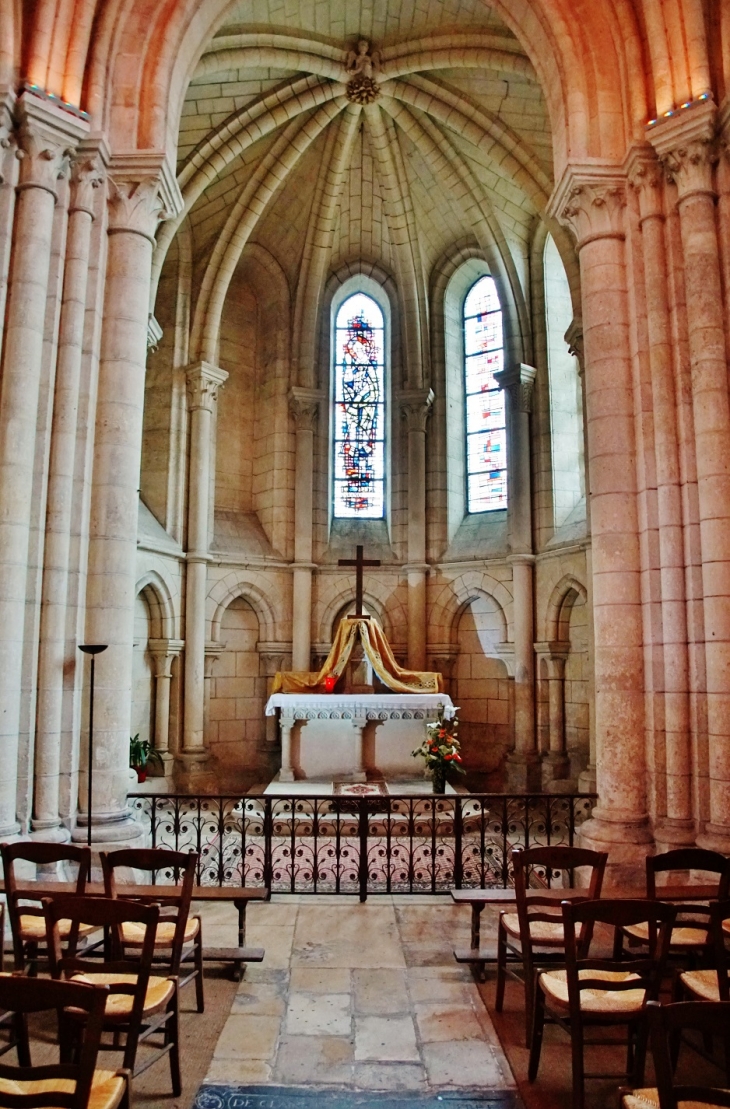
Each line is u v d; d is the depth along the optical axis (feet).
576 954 15.25
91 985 10.38
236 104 45.80
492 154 47.65
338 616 56.70
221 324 56.90
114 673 27.63
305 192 53.88
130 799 43.55
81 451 27.73
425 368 57.06
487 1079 15.70
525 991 18.08
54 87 27.94
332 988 19.98
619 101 29.63
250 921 24.90
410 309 56.59
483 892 21.29
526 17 32.12
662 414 27.14
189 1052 16.66
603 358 28.60
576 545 47.14
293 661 54.49
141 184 29.40
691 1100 9.83
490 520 56.44
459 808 27.73
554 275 54.08
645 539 27.27
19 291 26.55
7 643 24.94
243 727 53.83
